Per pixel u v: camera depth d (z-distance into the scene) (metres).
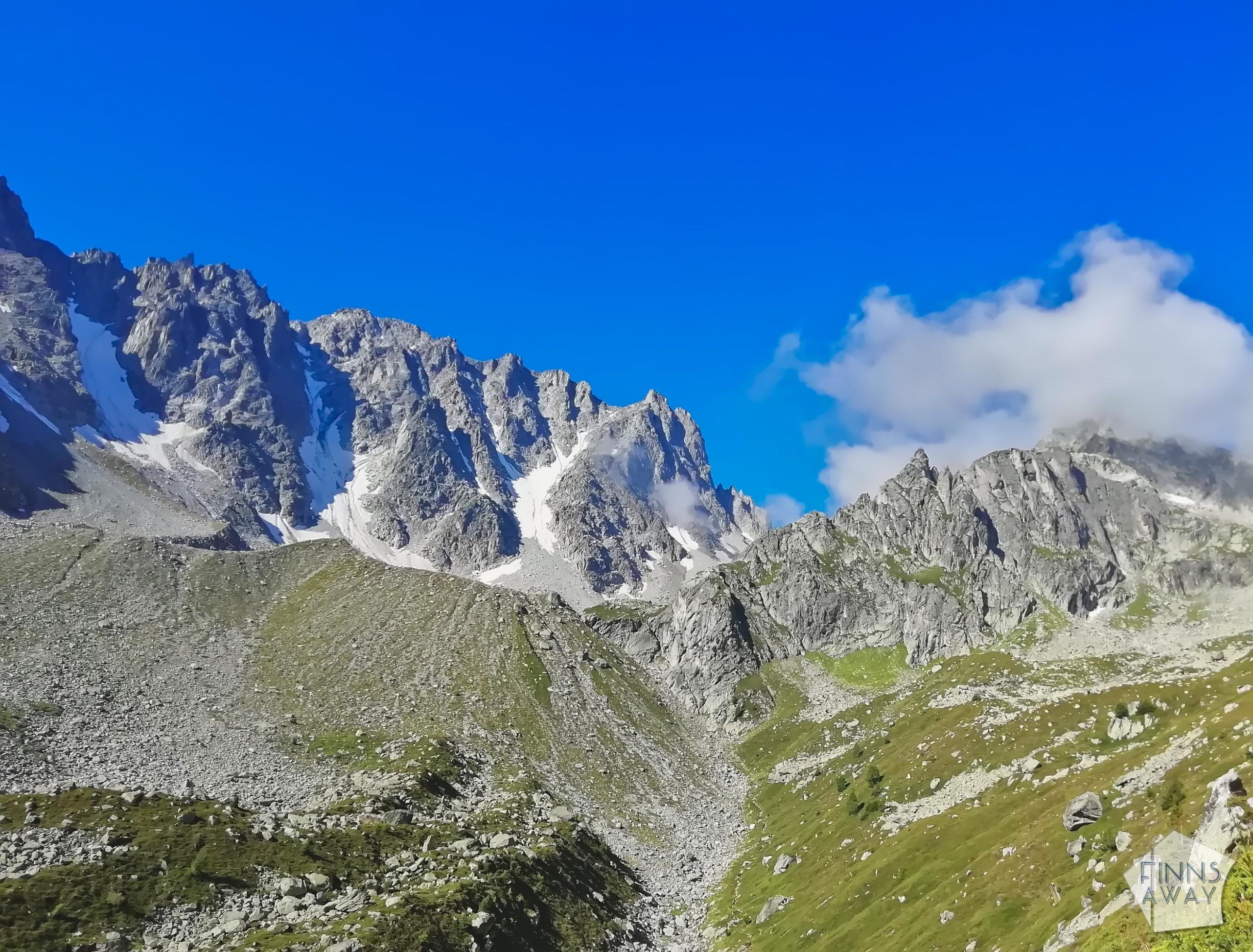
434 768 157.12
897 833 130.62
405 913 85.00
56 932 71.50
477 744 190.62
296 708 187.50
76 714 153.25
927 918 92.62
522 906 101.25
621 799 194.12
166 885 83.12
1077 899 75.88
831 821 158.88
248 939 76.06
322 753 163.25
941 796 142.00
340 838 105.56
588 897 118.88
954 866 103.31
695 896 145.00
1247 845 61.25
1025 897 85.50
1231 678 146.62
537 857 118.44
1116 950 61.88
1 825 87.44
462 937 84.94
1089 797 93.00
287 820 108.19
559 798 176.00
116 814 93.56
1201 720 117.12
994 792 130.88
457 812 138.25
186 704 174.88
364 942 76.94
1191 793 83.62
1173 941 58.84
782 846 158.38
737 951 113.31
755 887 139.88
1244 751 87.75
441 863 107.00
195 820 96.31
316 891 90.44
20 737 134.88
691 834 184.62
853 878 118.62
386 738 176.25
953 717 190.50
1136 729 140.38
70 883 78.25
